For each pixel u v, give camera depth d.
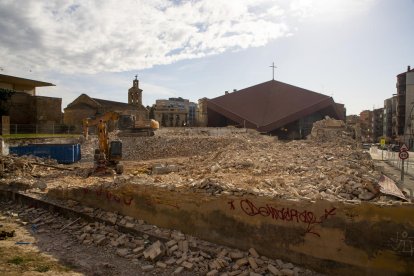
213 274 8.00
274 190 9.78
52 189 14.57
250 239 8.61
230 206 9.00
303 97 65.56
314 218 7.68
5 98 47.50
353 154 18.02
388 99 93.19
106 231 11.00
